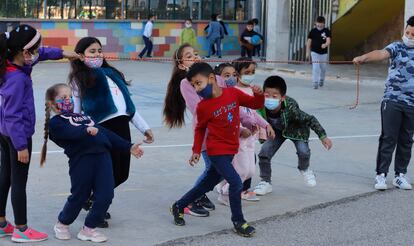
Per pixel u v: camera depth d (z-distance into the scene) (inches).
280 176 306.8
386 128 278.5
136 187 283.4
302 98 580.1
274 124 263.4
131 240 215.5
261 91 220.4
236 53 1093.1
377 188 282.0
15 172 205.8
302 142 265.1
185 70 242.2
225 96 215.2
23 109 199.9
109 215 237.1
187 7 1061.1
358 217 244.5
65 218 211.3
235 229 223.0
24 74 201.2
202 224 234.4
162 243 212.8
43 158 216.8
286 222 237.6
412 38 270.1
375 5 756.6
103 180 209.0
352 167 326.0
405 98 274.4
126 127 229.5
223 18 1093.8
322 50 649.0
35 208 248.7
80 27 984.3
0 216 213.6
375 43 842.2
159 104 531.8
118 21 1008.2
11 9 940.6
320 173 313.3
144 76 753.0
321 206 257.8
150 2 1032.8
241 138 238.7
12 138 197.5
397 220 241.3
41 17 958.4
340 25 797.9
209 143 217.5
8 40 197.3
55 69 824.9
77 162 207.5
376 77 703.7
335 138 398.6
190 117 468.4
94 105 223.0
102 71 226.8
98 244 210.5
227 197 257.4
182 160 336.5
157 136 400.5
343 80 708.0
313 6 805.2
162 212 248.5
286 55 828.6
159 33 1042.7
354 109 520.7
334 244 214.8
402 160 285.9
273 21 820.6
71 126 203.6
